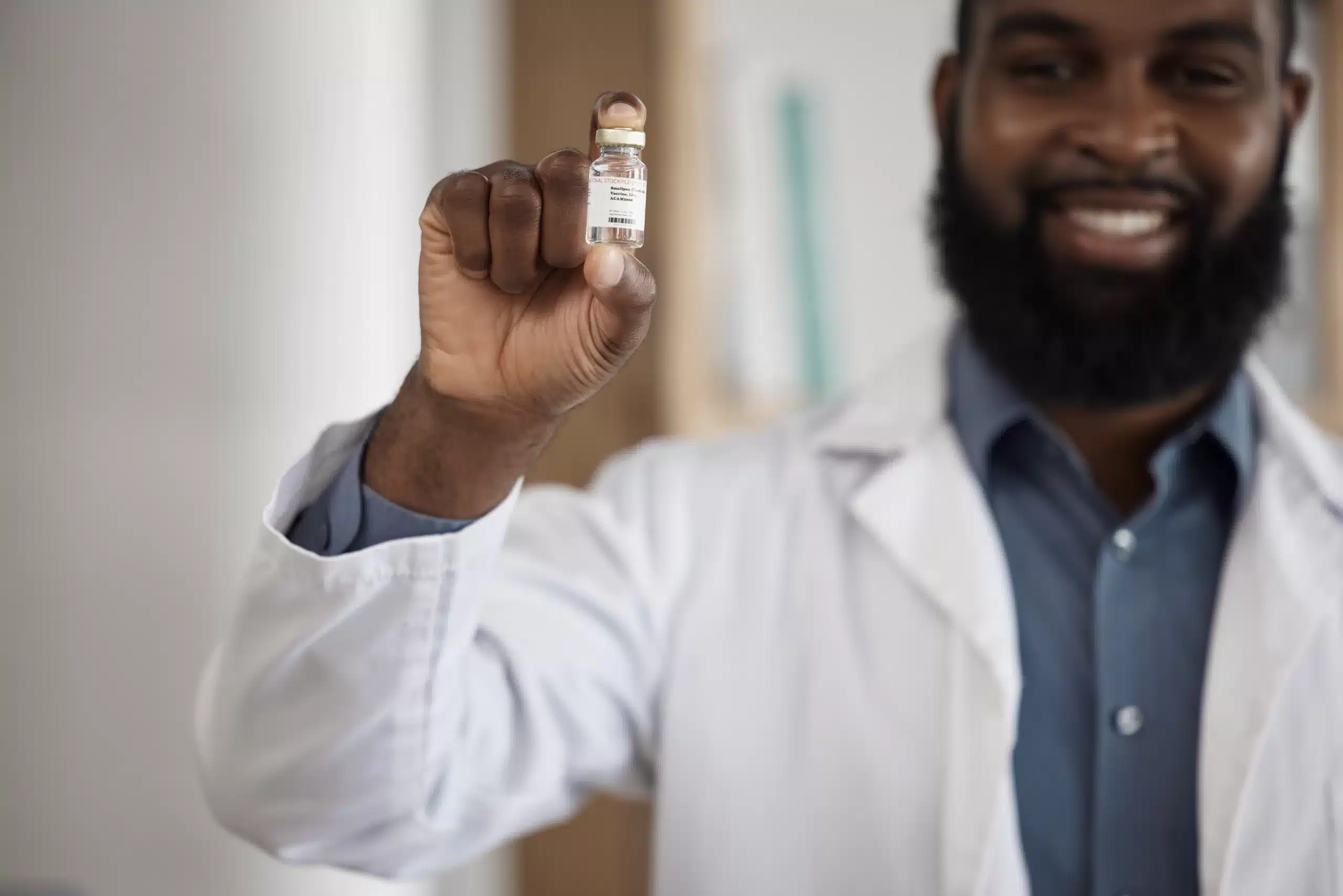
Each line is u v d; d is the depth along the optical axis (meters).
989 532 1.14
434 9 2.01
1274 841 1.03
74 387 1.70
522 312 0.76
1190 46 1.12
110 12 1.69
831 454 1.26
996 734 1.06
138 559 1.71
